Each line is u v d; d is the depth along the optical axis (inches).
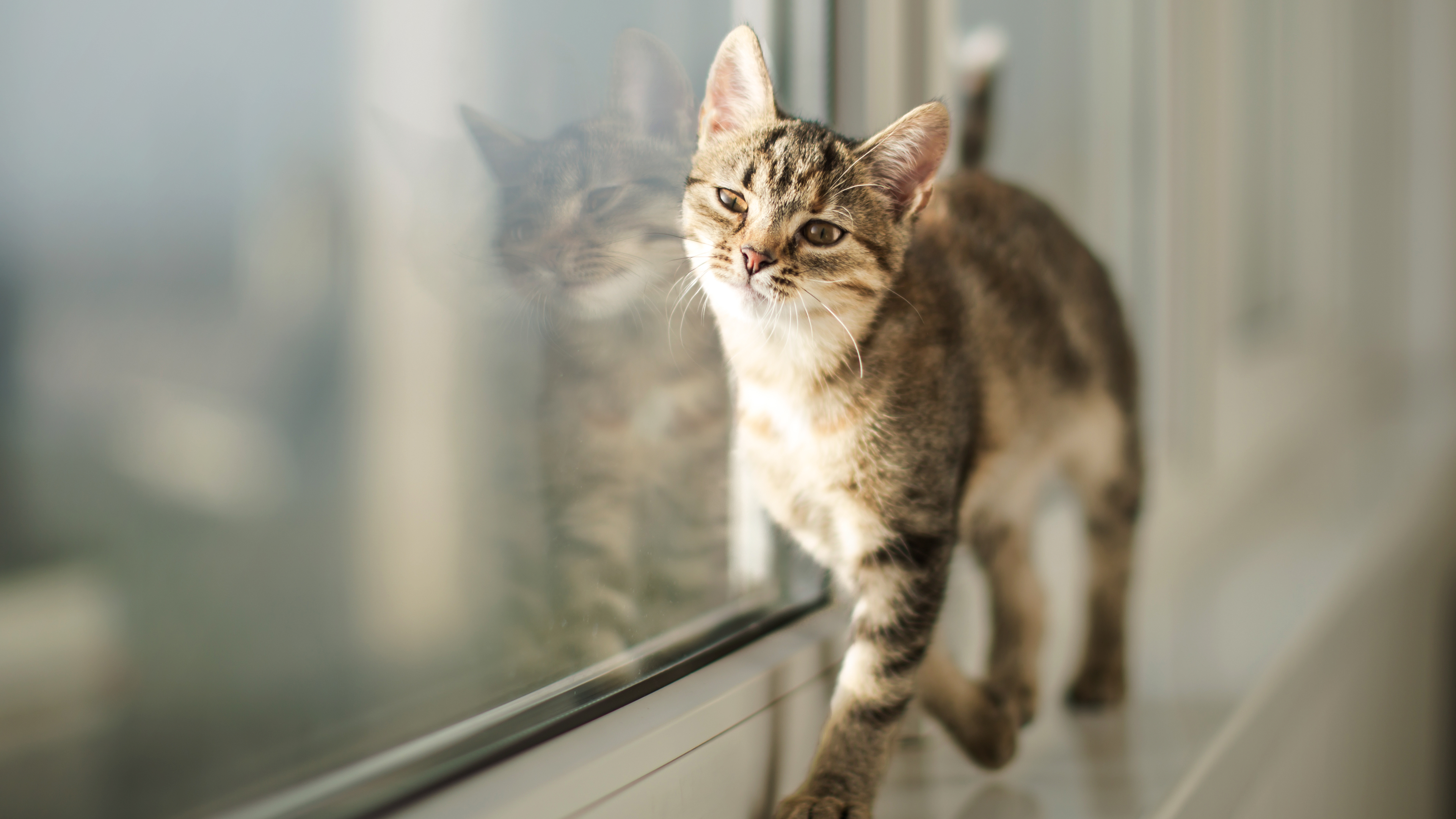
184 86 22.6
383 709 27.4
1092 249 46.8
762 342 33.0
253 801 22.8
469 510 31.4
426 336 29.6
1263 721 44.1
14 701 20.3
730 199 33.3
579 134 33.9
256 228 24.5
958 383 34.3
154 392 22.5
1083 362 43.7
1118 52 60.9
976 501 39.3
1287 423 90.4
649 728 26.3
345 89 26.3
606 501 36.1
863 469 32.3
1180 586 58.5
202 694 23.7
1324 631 53.8
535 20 31.3
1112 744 39.6
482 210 31.0
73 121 20.6
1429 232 118.5
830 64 38.7
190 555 23.4
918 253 36.9
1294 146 96.3
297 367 25.9
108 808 21.8
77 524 21.2
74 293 20.9
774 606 37.2
